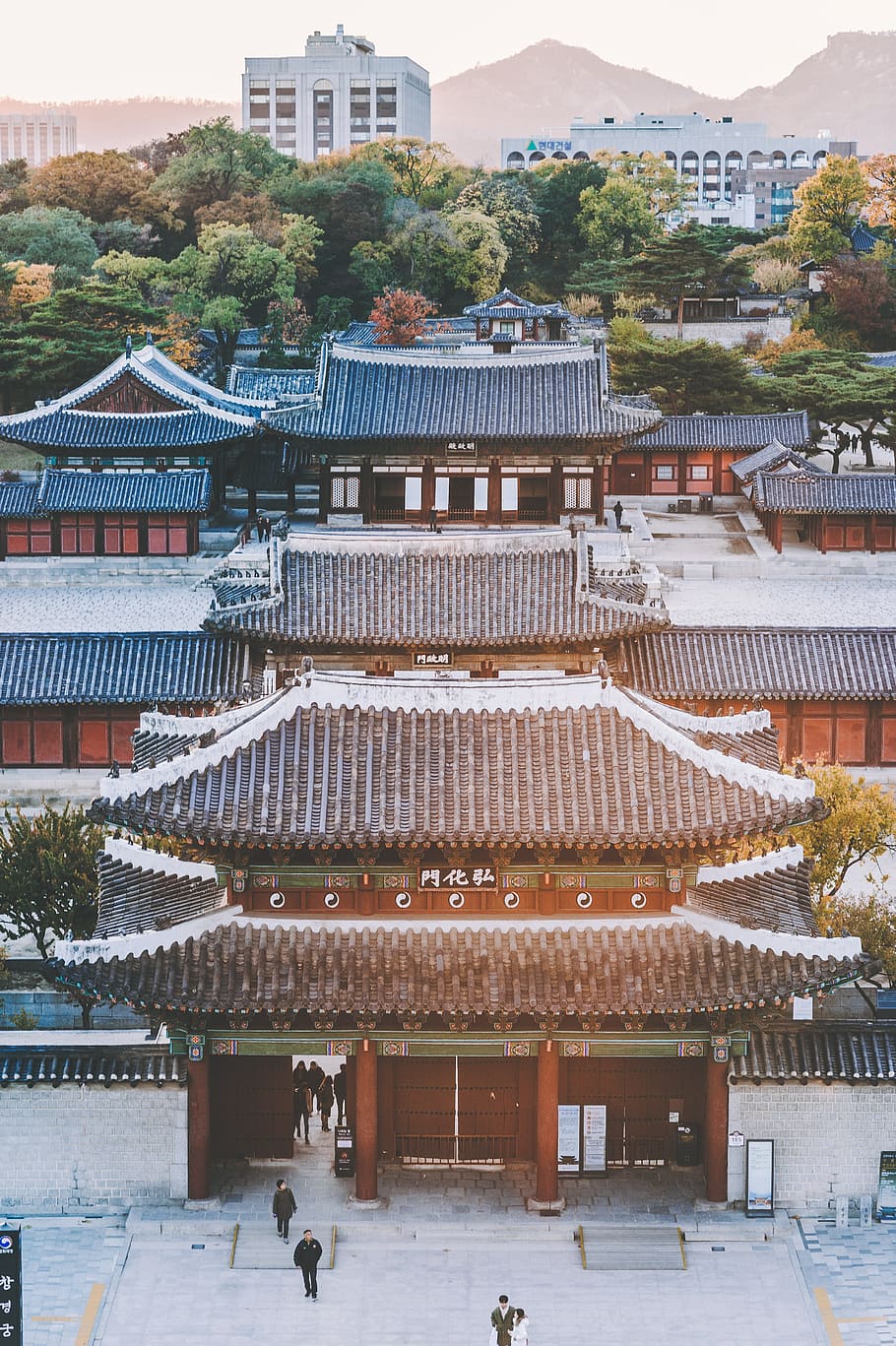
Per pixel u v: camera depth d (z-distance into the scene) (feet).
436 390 357.00
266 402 442.50
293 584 261.65
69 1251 153.89
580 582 258.16
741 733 170.50
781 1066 157.07
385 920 153.99
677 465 441.27
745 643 273.13
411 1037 157.07
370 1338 142.00
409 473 354.95
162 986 149.18
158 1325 143.33
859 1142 159.43
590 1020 155.33
